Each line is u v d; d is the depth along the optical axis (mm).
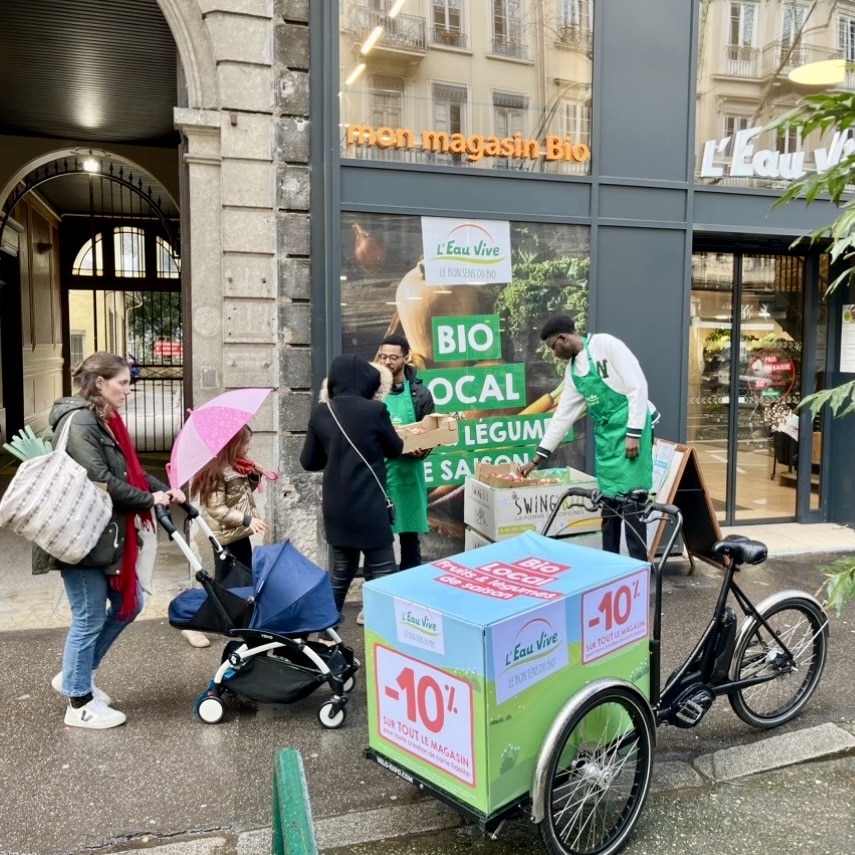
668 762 3414
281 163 5289
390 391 4746
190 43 5117
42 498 3256
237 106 5172
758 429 7242
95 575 3510
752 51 6301
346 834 2914
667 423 6184
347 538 3953
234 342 5297
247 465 4309
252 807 3051
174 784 3193
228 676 3664
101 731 3596
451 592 2689
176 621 3660
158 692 3992
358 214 5395
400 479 4637
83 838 2861
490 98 5711
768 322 7164
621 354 4578
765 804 3148
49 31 7402
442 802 2844
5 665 4266
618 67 5879
